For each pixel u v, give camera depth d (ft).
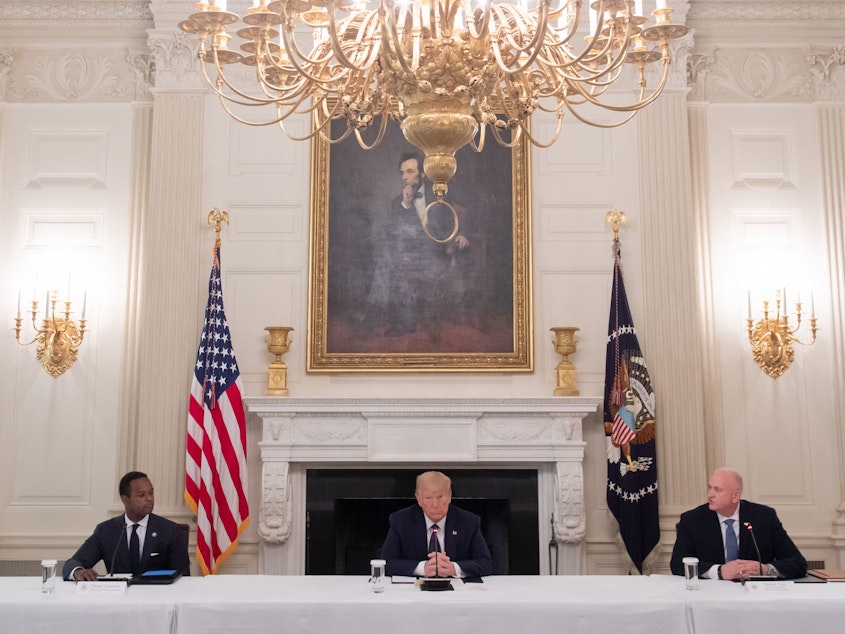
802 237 21.65
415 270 21.17
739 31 22.33
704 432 20.71
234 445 19.74
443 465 20.57
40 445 20.72
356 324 20.99
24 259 21.27
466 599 10.55
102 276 21.29
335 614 10.31
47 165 21.70
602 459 20.56
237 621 10.30
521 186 21.30
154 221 21.04
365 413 20.07
